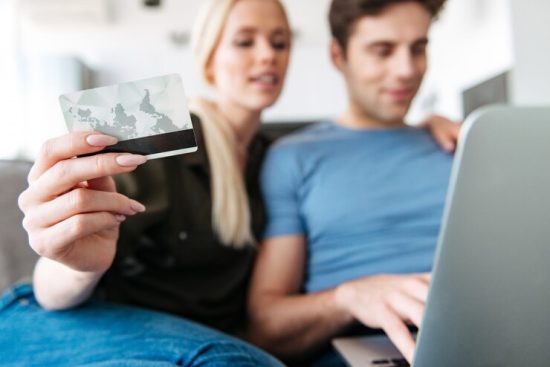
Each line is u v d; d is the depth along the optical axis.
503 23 1.43
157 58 3.46
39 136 3.07
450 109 2.00
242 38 1.05
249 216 0.95
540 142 0.38
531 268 0.41
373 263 0.95
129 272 0.85
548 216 0.39
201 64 1.17
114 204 0.51
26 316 0.64
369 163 1.04
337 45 1.19
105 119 0.48
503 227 0.39
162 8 3.62
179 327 0.61
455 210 0.39
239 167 1.01
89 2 3.49
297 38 3.62
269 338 0.88
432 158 1.06
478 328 0.43
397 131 1.11
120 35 3.65
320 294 0.86
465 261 0.40
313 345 0.86
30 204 0.50
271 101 1.08
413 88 1.12
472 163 0.38
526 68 1.36
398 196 1.00
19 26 3.38
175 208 0.86
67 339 0.59
